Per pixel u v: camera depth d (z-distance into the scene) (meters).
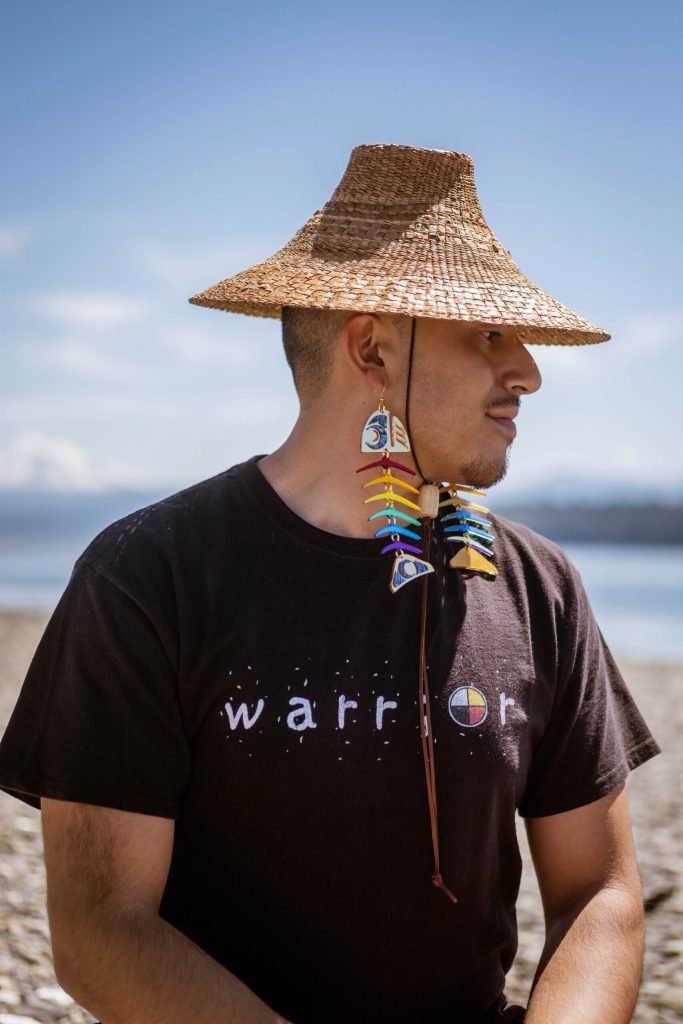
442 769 1.92
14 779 1.90
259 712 1.88
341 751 1.88
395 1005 1.94
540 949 4.27
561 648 2.17
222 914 1.93
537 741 2.13
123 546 1.96
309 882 1.88
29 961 3.89
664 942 4.32
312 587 1.97
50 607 24.97
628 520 103.75
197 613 1.92
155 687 1.89
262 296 2.06
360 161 2.23
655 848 5.69
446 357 2.07
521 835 6.20
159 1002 1.75
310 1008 1.92
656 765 8.13
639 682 13.97
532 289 2.15
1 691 10.64
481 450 2.11
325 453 2.10
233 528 2.01
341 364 2.09
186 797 1.94
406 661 1.96
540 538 2.33
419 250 2.12
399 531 2.03
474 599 2.10
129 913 1.79
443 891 1.91
